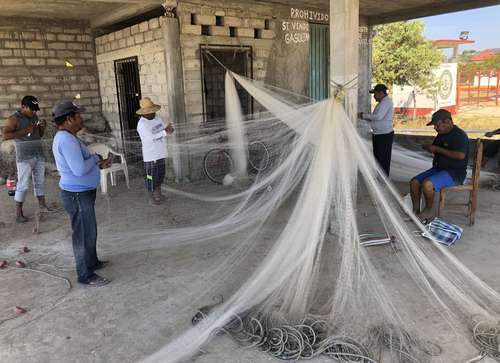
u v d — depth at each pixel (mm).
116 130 8586
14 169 7340
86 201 3539
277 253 3381
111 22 7984
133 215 5488
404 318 2900
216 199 6070
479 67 23734
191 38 6805
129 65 7781
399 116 17375
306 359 2570
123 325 3008
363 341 2621
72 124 3381
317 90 8922
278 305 2969
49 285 3650
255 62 7664
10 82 7840
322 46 8836
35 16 7852
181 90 6777
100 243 4531
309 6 8195
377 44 17266
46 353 2717
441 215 4969
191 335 2795
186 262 4020
